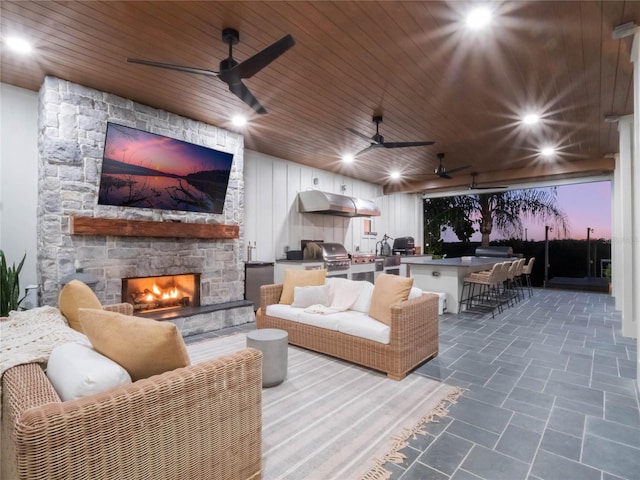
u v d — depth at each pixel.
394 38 2.57
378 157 6.04
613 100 3.63
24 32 2.48
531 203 9.30
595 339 3.95
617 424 2.11
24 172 3.42
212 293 4.53
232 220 4.77
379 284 3.31
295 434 1.99
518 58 2.82
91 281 3.10
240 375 1.48
